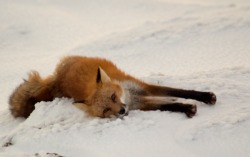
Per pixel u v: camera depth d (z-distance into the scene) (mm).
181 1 38500
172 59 20219
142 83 10359
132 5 37469
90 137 8688
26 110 11664
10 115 12320
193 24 24781
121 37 24766
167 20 27359
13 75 21125
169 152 7719
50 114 10469
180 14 32219
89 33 29625
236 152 7449
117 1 38812
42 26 31516
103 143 8383
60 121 10070
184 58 20016
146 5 37031
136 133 8492
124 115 9453
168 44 22469
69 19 33438
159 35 23906
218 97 9766
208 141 7832
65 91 11047
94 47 23828
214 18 25500
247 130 7961
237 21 23969
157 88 10234
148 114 9281
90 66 10711
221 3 35781
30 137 9250
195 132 8094
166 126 8609
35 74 12133
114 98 9398
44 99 11578
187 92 9820
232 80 11188
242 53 19047
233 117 8391
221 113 8805
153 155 7707
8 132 10648
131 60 21062
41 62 23203
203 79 11445
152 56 21203
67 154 8484
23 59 24703
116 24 31688
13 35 29844
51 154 8297
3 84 19766
